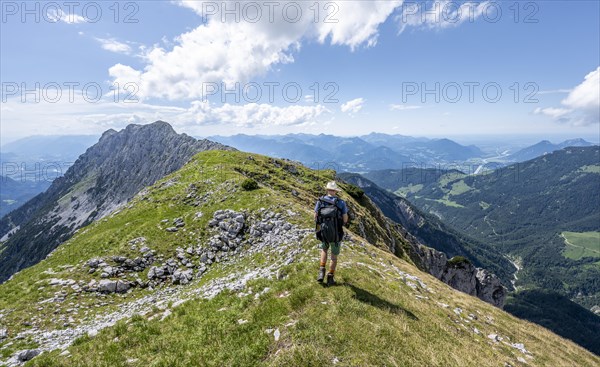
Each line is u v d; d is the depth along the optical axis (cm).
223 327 1105
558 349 1950
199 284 2591
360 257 2227
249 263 2672
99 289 2678
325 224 1269
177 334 1139
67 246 3956
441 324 1388
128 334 1182
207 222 3659
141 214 4656
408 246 8775
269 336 1007
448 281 9425
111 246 3450
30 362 1195
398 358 951
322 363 864
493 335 1678
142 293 2720
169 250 3253
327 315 1076
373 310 1186
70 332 2002
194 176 6297
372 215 8362
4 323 2095
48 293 2544
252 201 4019
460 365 1051
